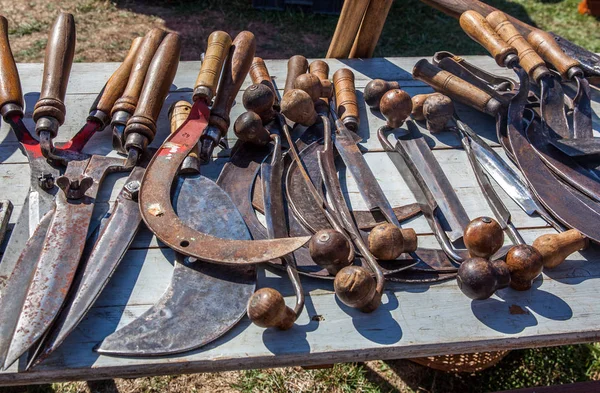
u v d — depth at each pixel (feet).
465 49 14.73
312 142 6.03
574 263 5.04
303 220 5.16
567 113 6.61
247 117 5.59
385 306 4.60
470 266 4.43
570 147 5.85
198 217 4.91
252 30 14.75
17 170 5.53
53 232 4.59
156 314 4.29
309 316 4.49
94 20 14.65
